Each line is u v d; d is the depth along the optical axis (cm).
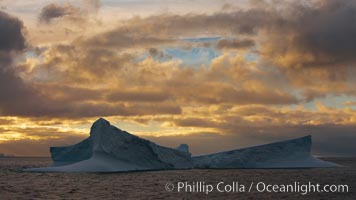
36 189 6781
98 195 6069
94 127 10538
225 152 13088
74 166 10169
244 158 12600
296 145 12862
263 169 12794
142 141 10762
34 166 16512
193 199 5731
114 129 10400
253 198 5909
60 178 8819
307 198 5972
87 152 11231
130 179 8669
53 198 5725
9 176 9394
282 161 12506
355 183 8275
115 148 10312
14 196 5909
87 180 8406
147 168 11056
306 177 9694
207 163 12925
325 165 13075
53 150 11756
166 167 11550
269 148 12712
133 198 5766
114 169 10156
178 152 12000
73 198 5738
